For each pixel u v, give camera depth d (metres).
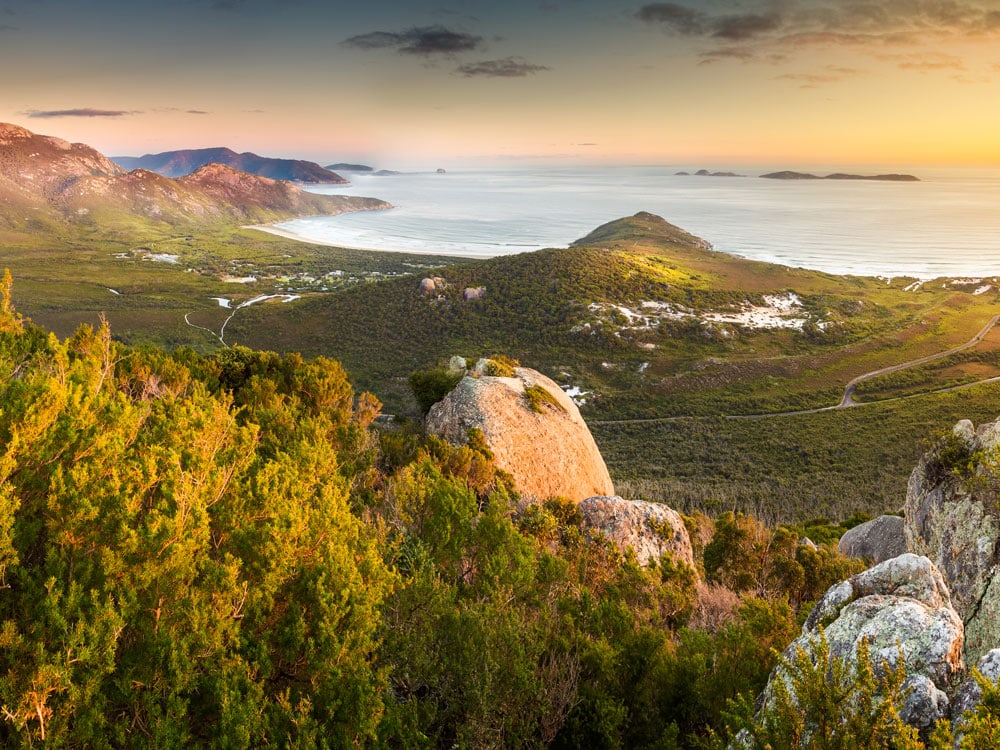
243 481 9.19
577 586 12.75
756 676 8.44
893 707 5.02
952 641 6.33
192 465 8.37
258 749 5.66
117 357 19.00
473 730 7.03
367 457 18.06
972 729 4.48
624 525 21.06
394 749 6.98
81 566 6.18
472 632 8.12
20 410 7.12
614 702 8.20
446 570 11.84
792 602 17.86
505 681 7.62
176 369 21.16
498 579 10.25
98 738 5.10
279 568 7.30
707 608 14.67
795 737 5.27
